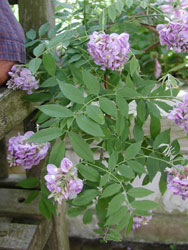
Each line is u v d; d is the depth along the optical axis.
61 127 0.41
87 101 0.44
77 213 0.52
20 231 0.60
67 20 0.64
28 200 0.54
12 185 0.72
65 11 0.68
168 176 0.47
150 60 1.16
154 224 0.88
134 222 0.50
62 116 0.40
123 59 0.45
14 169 0.92
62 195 0.38
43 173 0.47
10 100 0.49
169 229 0.88
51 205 0.51
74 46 0.55
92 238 0.93
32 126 0.65
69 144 0.79
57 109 0.41
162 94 0.51
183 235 0.87
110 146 0.50
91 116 0.41
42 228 0.65
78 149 0.40
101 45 0.43
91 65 0.54
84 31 0.55
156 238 0.90
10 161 0.44
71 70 0.50
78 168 0.42
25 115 0.55
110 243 0.91
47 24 0.61
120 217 0.42
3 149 0.73
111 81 0.57
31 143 0.42
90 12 0.65
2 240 0.58
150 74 1.11
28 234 0.59
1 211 0.65
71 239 0.94
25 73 0.50
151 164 0.51
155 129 0.52
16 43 0.50
